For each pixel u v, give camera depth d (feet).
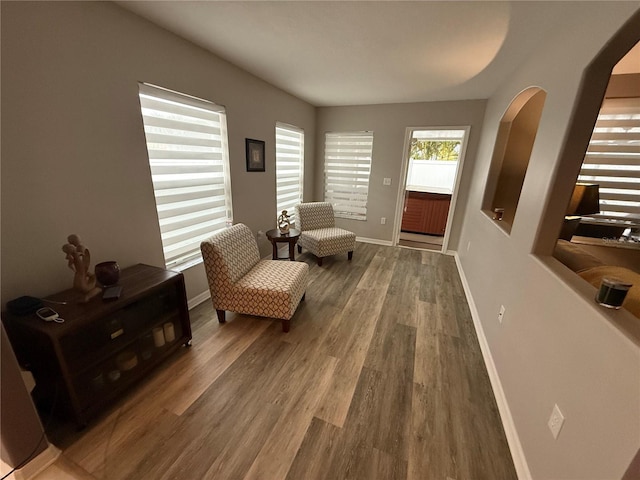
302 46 6.98
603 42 3.46
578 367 3.14
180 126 7.20
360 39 6.48
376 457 4.24
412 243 15.85
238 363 6.08
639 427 2.26
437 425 4.79
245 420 4.75
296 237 10.68
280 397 5.24
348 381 5.68
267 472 3.99
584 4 4.01
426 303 9.00
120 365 5.12
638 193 9.57
